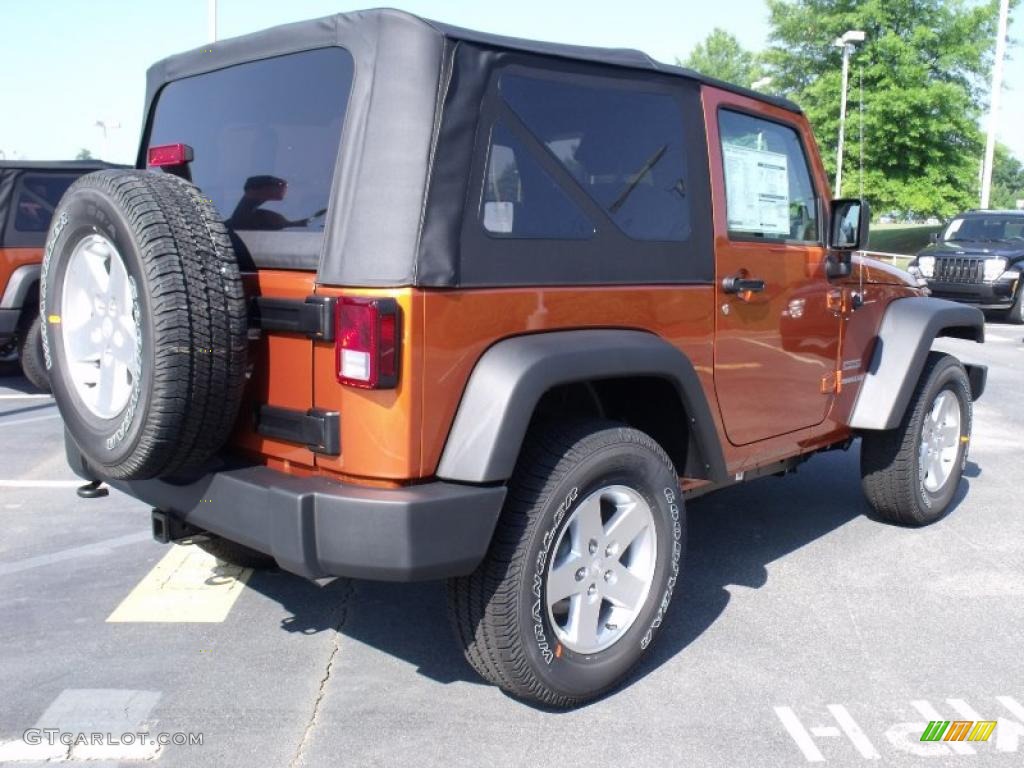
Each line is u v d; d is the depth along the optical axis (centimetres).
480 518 287
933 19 2561
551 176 315
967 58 2583
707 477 373
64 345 323
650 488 341
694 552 492
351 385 279
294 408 300
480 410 287
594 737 315
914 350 482
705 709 335
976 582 455
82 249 311
